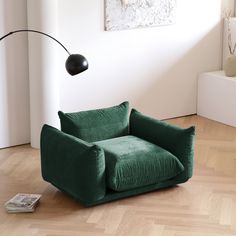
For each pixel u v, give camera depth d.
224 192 5.01
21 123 6.16
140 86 6.82
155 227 4.38
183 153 4.99
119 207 4.70
